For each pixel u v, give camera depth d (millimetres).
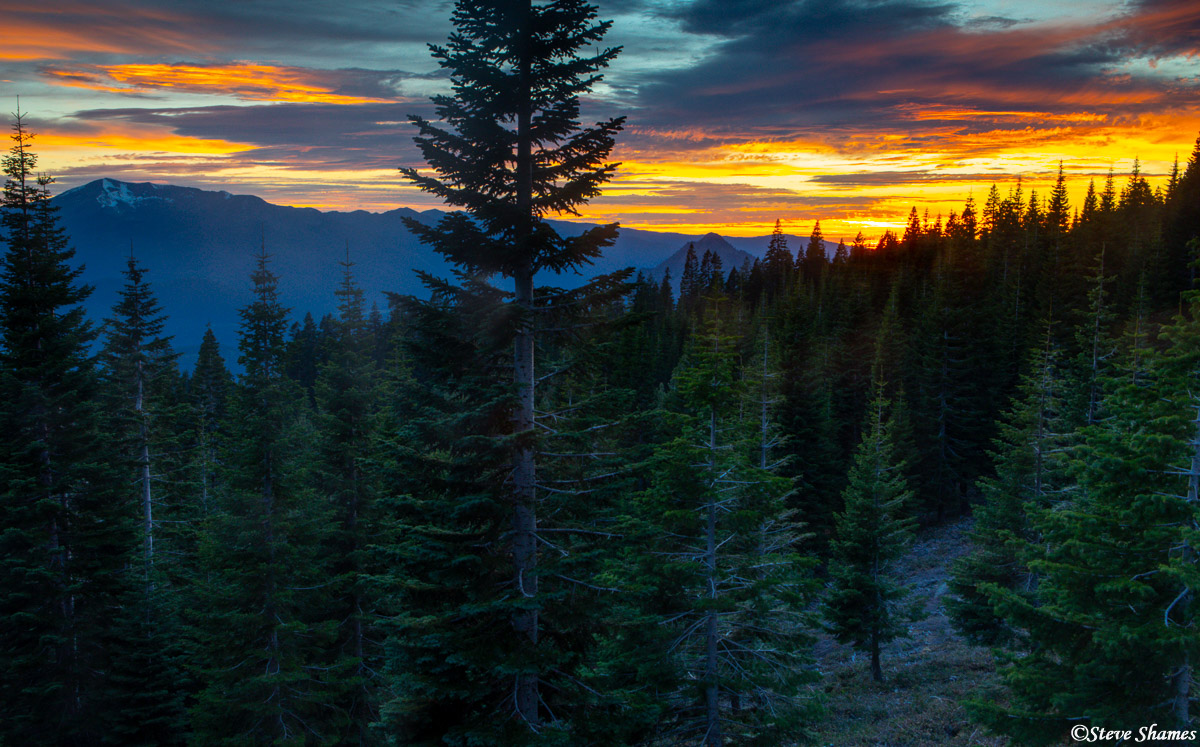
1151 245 57750
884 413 52094
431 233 12641
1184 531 10461
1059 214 94875
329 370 28484
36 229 24547
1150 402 12117
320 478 25875
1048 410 29344
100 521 24109
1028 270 70750
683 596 17375
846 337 63500
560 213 12945
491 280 13156
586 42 12406
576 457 13555
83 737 22656
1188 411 11523
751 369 34500
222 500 20859
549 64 12430
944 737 20516
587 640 13711
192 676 24156
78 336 24344
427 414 12969
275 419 21016
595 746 13172
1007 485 27766
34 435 23562
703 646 17500
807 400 47344
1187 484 11523
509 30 12023
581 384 14008
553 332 13070
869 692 26594
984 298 66375
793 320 67250
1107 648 10883
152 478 34031
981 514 27719
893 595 27594
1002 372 51594
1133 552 11688
